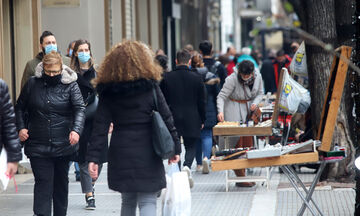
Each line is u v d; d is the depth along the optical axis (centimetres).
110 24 5878
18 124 1944
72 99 1953
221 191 2750
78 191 2848
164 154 1575
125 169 1587
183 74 2830
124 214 1648
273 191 2686
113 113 1609
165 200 1736
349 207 2291
